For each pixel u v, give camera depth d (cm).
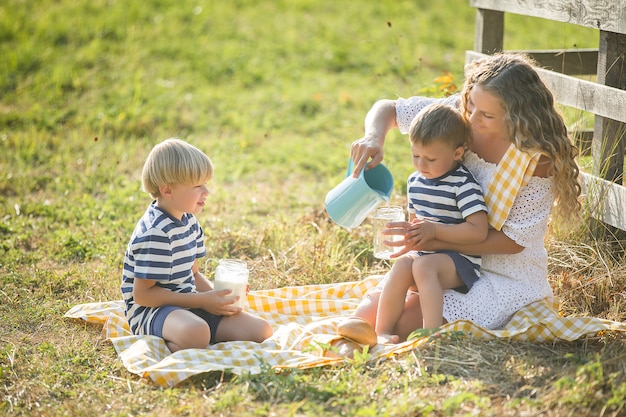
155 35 1345
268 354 420
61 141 918
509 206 438
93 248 627
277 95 1134
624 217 516
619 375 382
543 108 433
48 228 674
